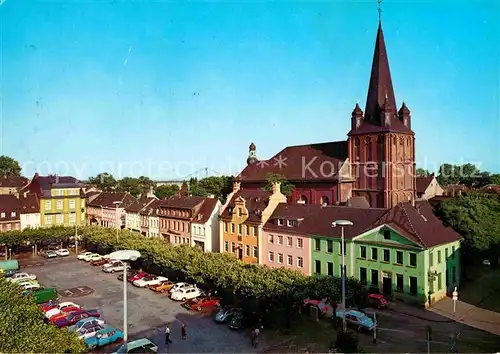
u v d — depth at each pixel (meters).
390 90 89.94
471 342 39.06
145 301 56.09
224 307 49.28
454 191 118.94
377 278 53.97
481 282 60.75
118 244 75.31
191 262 55.22
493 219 64.12
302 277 43.94
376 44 90.50
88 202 131.75
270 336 42.16
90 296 59.31
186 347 40.28
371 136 87.00
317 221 62.25
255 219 68.81
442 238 54.34
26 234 90.62
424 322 44.62
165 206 91.75
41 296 55.97
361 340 39.91
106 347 41.12
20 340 25.75
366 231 54.81
